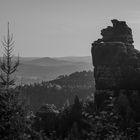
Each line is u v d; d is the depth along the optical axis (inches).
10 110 1055.0
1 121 1027.3
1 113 1037.2
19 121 1064.2
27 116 1115.3
